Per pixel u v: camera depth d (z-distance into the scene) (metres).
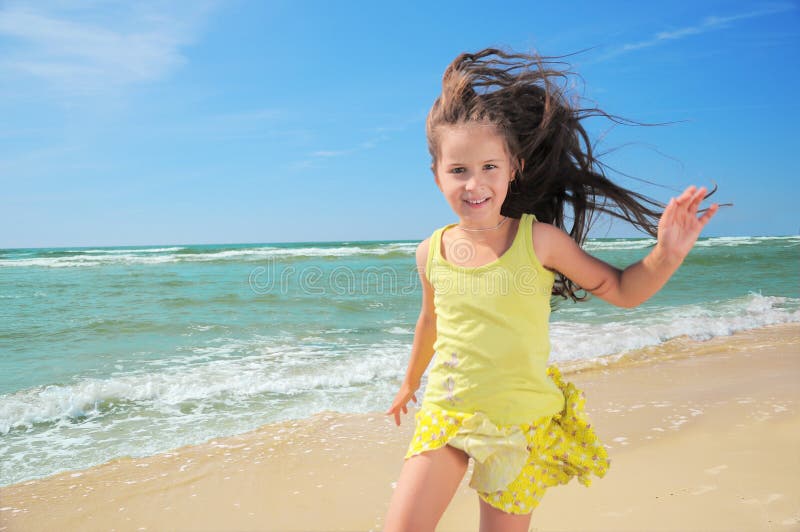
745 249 31.48
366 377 5.85
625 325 8.62
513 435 1.71
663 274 1.57
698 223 1.54
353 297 12.42
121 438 4.25
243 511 3.02
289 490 3.24
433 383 1.86
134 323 9.26
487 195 1.77
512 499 1.70
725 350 6.73
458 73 1.83
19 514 3.04
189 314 10.17
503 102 1.79
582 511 2.76
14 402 5.06
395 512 1.68
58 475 3.55
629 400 4.65
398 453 3.78
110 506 3.11
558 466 1.84
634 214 2.08
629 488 2.97
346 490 3.23
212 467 3.61
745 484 2.92
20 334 8.40
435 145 1.85
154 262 24.83
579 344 7.22
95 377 5.94
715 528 2.53
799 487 2.84
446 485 1.73
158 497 3.20
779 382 5.01
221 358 6.80
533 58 1.90
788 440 3.50
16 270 21.27
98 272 19.88
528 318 1.78
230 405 5.02
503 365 1.75
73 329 8.77
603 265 1.76
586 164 2.04
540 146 1.91
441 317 1.89
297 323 9.29
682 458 3.34
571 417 1.84
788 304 10.72
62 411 4.86
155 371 6.18
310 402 5.07
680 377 5.47
